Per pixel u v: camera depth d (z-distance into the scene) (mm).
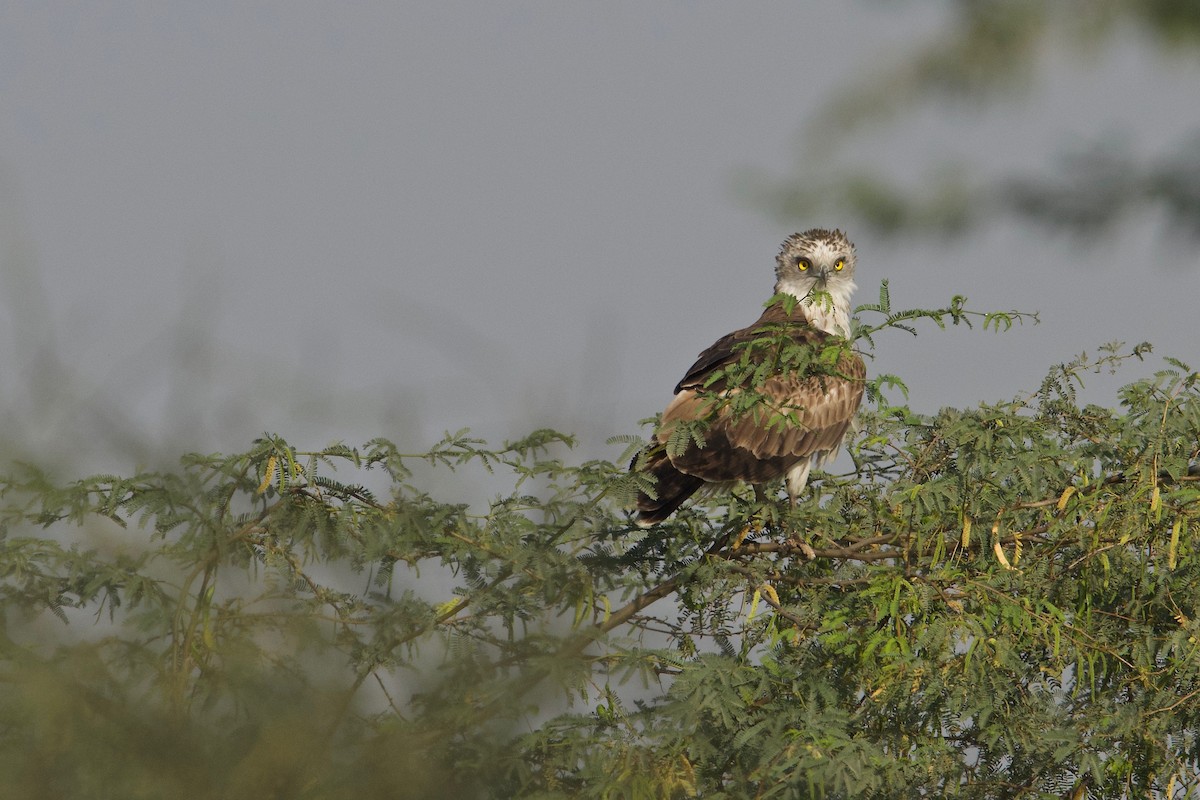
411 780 7707
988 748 10195
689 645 10422
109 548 7945
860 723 9930
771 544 11477
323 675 7863
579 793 8602
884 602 10117
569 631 8695
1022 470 10586
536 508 8984
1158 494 10359
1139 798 10266
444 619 8789
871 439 11844
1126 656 10508
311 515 8461
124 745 7234
